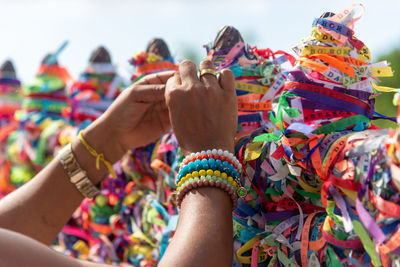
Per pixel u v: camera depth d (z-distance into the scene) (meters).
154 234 1.31
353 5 0.85
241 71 1.03
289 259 0.82
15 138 1.88
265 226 0.86
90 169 1.00
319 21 0.87
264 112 1.03
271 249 0.85
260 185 0.87
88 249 1.61
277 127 0.97
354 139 0.73
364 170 0.69
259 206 0.89
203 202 0.72
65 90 1.88
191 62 0.84
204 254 0.67
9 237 0.65
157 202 1.30
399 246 0.64
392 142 0.64
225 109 0.80
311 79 0.84
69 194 0.98
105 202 1.49
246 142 0.91
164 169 1.20
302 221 0.81
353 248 0.73
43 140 1.75
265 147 0.86
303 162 0.79
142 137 1.02
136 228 1.39
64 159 0.99
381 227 0.67
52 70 1.88
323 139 0.79
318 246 0.77
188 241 0.68
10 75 2.15
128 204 1.42
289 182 0.85
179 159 1.11
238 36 1.06
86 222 1.54
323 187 0.74
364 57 0.88
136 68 1.37
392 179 0.65
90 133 1.00
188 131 0.79
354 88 0.84
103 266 0.69
